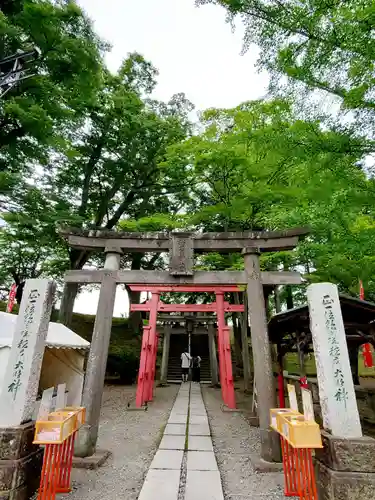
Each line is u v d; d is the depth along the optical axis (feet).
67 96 37.27
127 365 54.39
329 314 13.29
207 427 24.73
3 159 37.17
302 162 24.08
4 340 20.88
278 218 29.37
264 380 17.31
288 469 13.08
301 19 17.88
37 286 14.40
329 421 11.84
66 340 27.50
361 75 17.65
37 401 23.39
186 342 81.30
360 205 19.80
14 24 31.50
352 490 10.36
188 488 13.20
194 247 20.20
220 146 29.60
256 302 18.75
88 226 50.70
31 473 12.00
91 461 15.74
